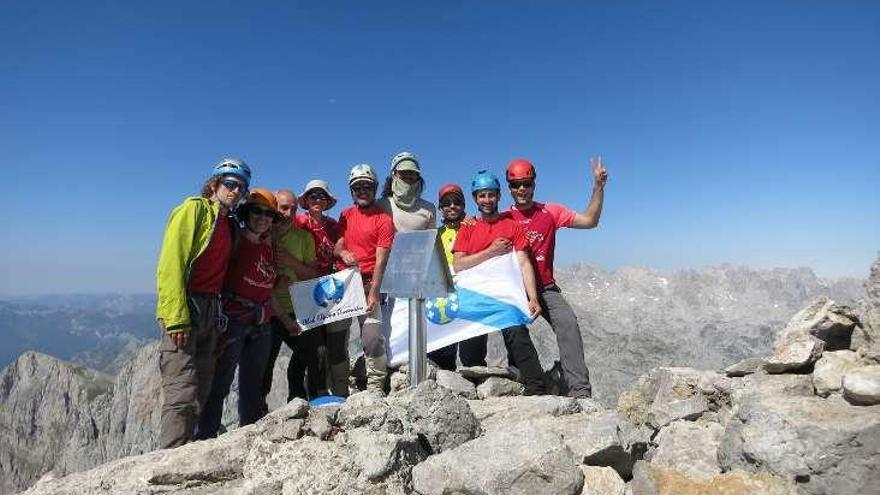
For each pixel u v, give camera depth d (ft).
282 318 14.65
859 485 7.34
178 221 11.02
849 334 10.00
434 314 14.55
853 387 8.05
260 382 13.57
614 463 8.57
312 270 15.31
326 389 15.39
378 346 14.67
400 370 14.62
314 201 15.40
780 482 7.72
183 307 10.84
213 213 11.43
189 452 9.30
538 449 7.87
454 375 13.50
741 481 7.77
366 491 7.88
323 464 8.15
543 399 11.15
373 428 8.75
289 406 9.20
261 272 13.00
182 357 11.03
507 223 14.43
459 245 15.01
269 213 12.73
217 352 11.89
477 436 9.34
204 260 11.32
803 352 9.78
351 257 14.60
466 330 14.21
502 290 14.16
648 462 9.40
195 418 11.14
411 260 10.17
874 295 9.44
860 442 7.42
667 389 11.69
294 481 8.09
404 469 8.23
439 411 9.19
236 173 11.68
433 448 8.99
